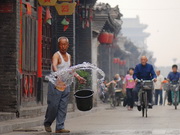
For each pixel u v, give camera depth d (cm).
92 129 2327
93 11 5444
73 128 2423
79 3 4925
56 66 2167
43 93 3775
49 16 3634
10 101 2992
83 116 3581
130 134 2014
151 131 2108
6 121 2666
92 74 5119
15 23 3002
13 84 2998
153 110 4291
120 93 5703
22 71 3259
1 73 3012
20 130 2355
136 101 3356
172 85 4553
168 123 2670
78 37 5212
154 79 3341
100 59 7800
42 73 3800
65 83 2175
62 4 3900
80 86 4381
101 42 6062
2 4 3006
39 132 2236
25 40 3244
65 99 2194
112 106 5075
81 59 5212
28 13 3192
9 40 3006
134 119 3062
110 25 6506
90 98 2161
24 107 3303
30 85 3469
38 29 3547
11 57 3006
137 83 3356
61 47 2183
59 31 4344
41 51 3625
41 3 3459
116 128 2361
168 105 5506
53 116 2198
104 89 6041
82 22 4975
